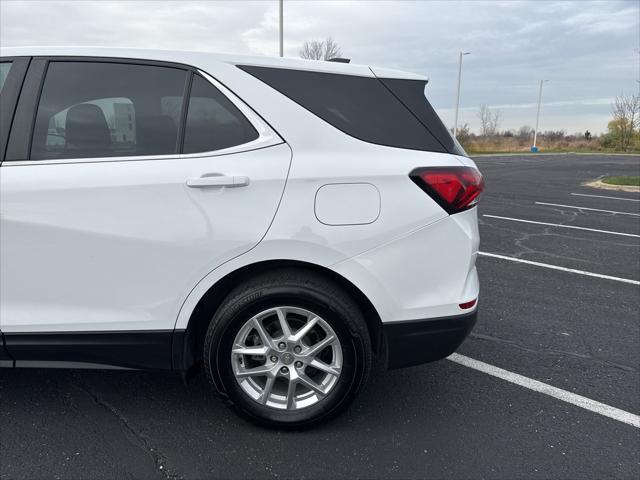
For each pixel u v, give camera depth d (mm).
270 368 2412
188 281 2307
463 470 2262
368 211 2291
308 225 2264
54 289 2324
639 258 6141
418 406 2771
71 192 2250
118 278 2311
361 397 2855
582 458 2357
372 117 2414
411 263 2338
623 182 15719
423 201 2328
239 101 2336
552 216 9422
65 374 2998
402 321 2377
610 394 2941
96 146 2338
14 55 2396
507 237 7348
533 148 45625
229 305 2320
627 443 2473
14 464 2213
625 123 46938
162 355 2395
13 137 2326
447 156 2424
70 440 2389
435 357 2461
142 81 2381
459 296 2404
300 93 2377
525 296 4656
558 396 2906
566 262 5910
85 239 2271
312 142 2324
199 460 2277
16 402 2691
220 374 2373
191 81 2365
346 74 2451
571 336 3754
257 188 2248
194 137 2326
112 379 2955
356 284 2318
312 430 2518
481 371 3191
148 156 2309
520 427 2598
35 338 2354
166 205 2254
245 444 2396
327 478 2191
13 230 2264
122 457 2279
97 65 2396
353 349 2357
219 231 2254
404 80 2512
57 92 2365
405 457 2340
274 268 2404
